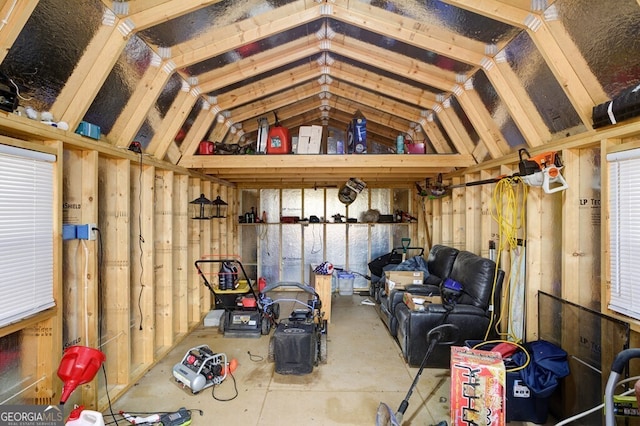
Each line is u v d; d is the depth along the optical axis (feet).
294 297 19.70
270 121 18.04
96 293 8.14
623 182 6.59
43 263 6.56
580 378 7.32
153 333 10.82
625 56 6.29
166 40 8.45
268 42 10.24
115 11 6.81
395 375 10.09
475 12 7.42
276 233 21.67
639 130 6.22
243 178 18.60
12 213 5.89
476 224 13.57
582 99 7.27
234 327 13.46
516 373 7.80
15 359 6.46
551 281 9.11
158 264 12.05
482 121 11.18
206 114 13.05
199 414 8.13
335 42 11.30
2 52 5.35
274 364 10.63
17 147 5.93
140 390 9.27
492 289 10.71
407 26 9.07
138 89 9.06
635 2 5.50
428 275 14.92
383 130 19.06
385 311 14.73
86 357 5.61
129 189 9.62
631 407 5.59
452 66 10.25
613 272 6.78
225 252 19.24
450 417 7.70
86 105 7.30
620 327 6.35
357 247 21.66
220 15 8.27
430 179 18.12
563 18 6.75
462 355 7.43
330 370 10.43
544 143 9.11
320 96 16.97
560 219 8.82
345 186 20.20
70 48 6.63
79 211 8.04
